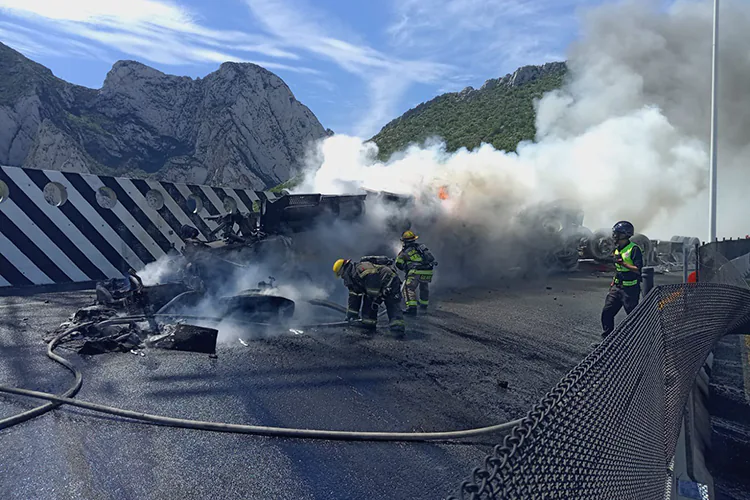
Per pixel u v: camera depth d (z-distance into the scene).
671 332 3.57
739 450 4.29
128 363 4.72
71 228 9.13
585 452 1.70
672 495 3.11
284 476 2.90
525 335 6.58
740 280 8.51
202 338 5.19
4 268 8.64
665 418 3.19
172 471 2.90
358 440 3.38
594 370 1.83
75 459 2.97
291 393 4.15
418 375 4.75
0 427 3.29
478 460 3.19
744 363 5.72
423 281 7.80
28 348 5.09
